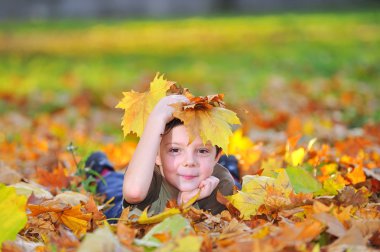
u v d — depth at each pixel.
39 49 23.30
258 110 11.45
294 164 5.47
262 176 4.53
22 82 16.48
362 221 3.75
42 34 27.53
